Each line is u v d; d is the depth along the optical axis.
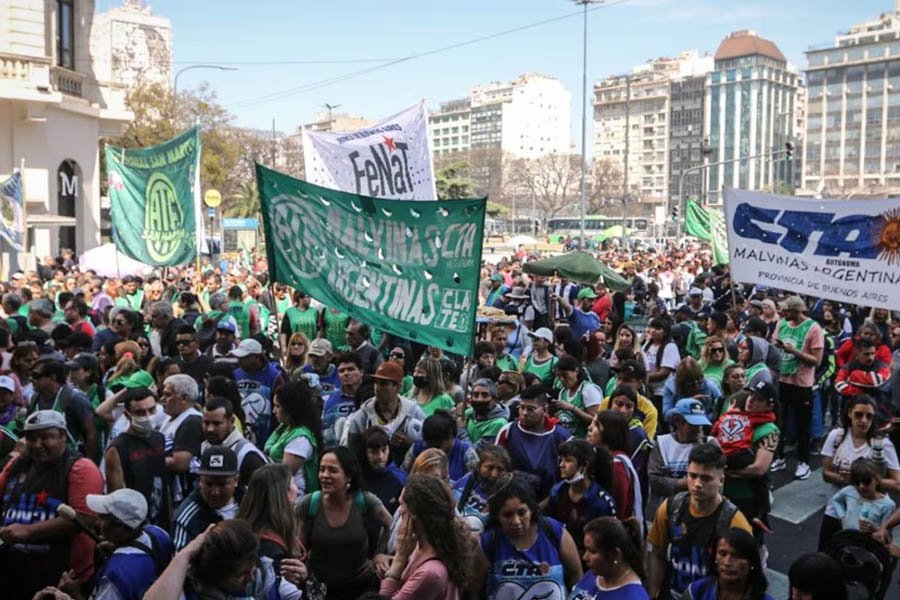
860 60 139.50
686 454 6.05
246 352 7.84
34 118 25.84
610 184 113.12
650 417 7.21
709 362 9.12
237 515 4.46
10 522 4.94
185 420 6.09
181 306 13.25
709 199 160.62
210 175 46.28
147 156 13.50
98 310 13.33
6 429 6.39
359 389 7.25
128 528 4.12
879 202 9.09
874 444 6.16
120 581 4.01
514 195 113.12
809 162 146.75
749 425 6.14
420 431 6.45
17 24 25.48
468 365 6.84
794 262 9.73
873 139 139.25
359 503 4.98
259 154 66.88
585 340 9.13
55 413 4.99
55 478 4.96
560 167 112.62
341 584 4.90
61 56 28.55
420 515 4.18
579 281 15.53
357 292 7.16
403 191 11.92
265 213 7.32
